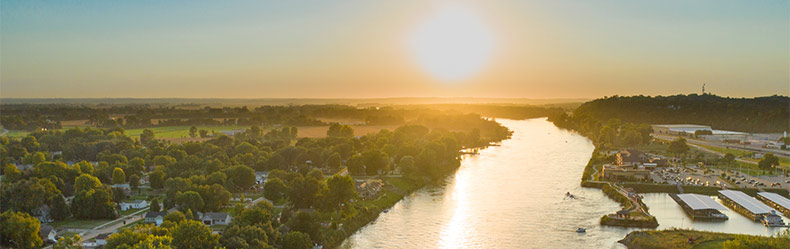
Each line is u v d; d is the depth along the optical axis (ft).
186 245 566.77
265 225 638.53
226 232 614.75
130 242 549.13
